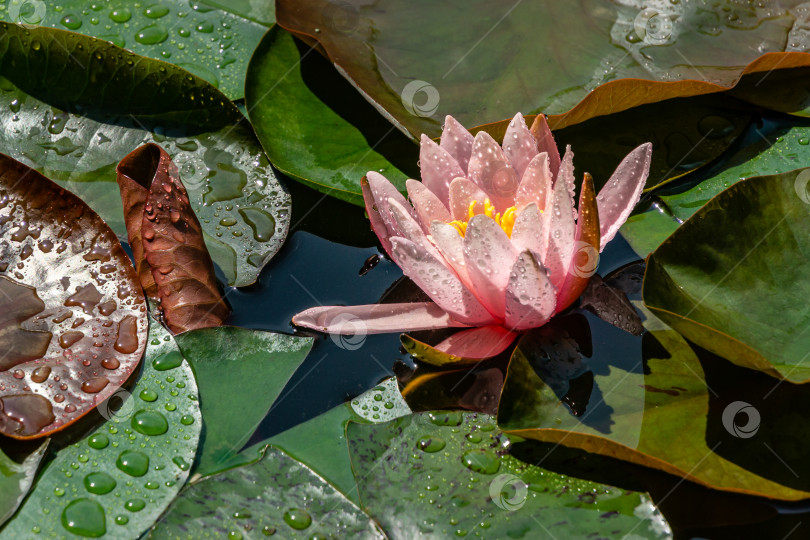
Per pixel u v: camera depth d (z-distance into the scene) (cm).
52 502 92
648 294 94
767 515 92
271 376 95
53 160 100
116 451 93
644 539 91
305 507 92
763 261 95
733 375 94
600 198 96
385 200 96
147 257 96
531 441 93
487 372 96
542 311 94
